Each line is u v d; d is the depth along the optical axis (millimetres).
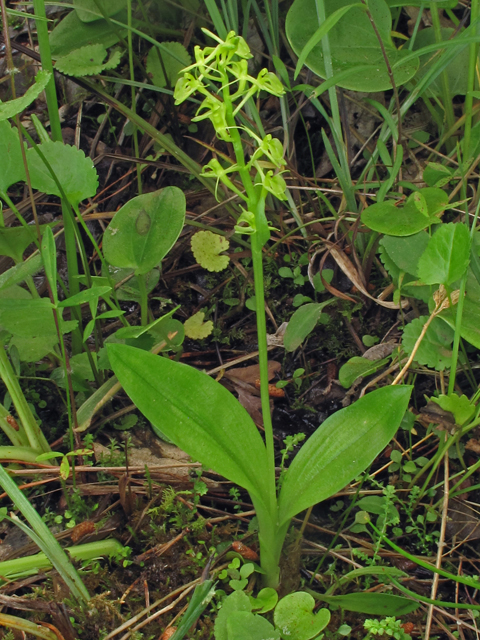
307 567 366
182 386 325
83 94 520
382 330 439
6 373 371
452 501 380
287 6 493
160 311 466
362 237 446
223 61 286
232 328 457
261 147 288
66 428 412
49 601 341
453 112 464
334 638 341
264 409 321
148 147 503
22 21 543
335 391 427
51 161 383
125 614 346
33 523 329
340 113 474
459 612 349
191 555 360
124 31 487
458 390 404
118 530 372
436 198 397
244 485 324
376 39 421
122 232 394
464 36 389
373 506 366
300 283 453
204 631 340
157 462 397
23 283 465
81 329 430
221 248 450
